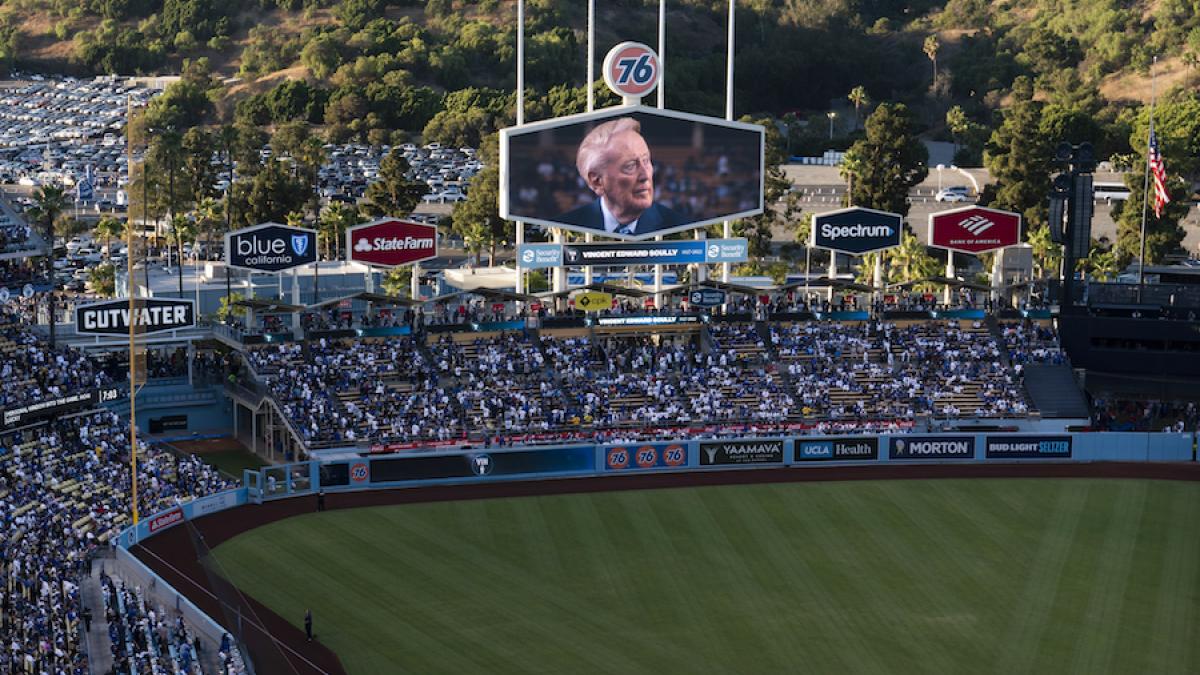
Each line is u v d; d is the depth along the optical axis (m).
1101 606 73.69
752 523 87.38
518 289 113.56
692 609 72.56
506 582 76.25
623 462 98.56
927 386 112.56
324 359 106.94
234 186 178.75
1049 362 116.62
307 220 189.88
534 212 109.00
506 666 64.81
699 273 122.69
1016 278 132.12
